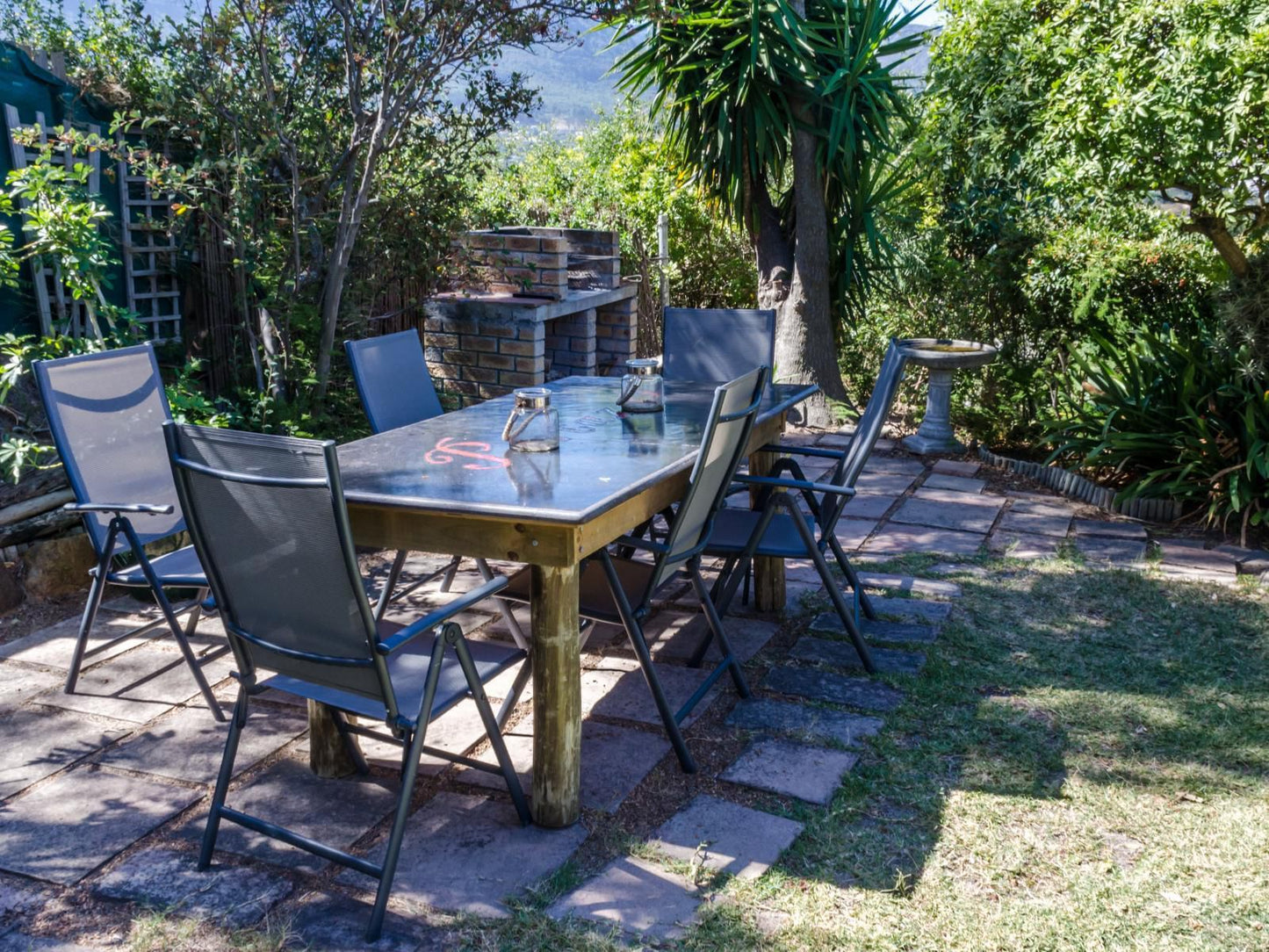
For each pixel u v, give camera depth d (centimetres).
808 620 442
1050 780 316
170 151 630
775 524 416
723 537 397
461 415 401
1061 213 772
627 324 825
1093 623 439
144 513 346
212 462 245
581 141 1256
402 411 444
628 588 340
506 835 286
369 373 434
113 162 610
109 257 605
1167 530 572
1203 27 499
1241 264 591
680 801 305
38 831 287
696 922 249
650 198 1059
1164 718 354
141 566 345
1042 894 262
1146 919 252
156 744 336
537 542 272
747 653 409
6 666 392
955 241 841
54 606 450
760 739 339
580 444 351
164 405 404
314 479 227
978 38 793
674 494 338
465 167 664
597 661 402
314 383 583
